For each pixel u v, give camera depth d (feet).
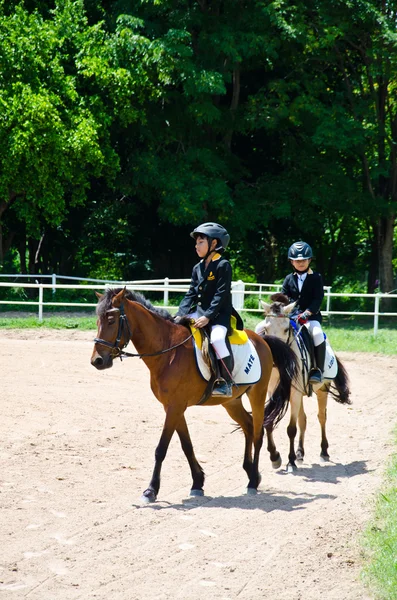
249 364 24.50
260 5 77.71
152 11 78.33
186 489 24.47
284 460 29.19
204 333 23.85
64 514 21.36
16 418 33.37
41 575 17.10
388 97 95.14
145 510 22.02
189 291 24.54
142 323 23.35
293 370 26.30
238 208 83.92
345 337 65.82
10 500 22.39
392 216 93.45
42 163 71.97
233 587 16.72
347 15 82.33
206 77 72.64
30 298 85.20
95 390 40.63
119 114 77.20
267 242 113.91
